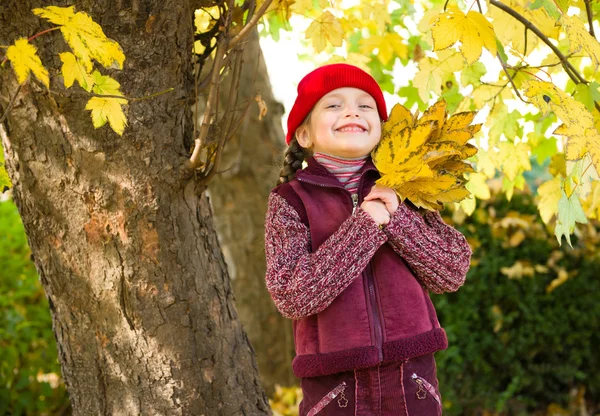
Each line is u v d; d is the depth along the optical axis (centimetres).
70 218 185
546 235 423
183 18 182
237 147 424
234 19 198
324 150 182
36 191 186
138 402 189
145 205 184
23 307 387
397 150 172
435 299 412
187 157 191
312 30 259
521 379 422
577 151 160
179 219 191
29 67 138
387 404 167
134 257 185
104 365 190
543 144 283
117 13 174
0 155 247
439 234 180
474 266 411
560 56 201
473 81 250
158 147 185
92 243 185
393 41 315
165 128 186
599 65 169
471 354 411
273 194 183
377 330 167
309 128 190
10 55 138
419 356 171
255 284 430
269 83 434
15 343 374
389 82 324
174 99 187
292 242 172
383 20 292
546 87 168
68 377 196
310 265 164
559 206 172
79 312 190
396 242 168
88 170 182
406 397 167
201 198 202
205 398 193
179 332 190
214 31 203
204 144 187
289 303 163
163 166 186
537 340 420
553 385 432
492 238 416
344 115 179
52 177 184
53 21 145
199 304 194
